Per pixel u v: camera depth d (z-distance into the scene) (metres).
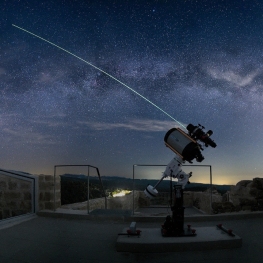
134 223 5.38
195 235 5.16
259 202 8.29
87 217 7.24
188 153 5.28
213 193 14.68
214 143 5.40
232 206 8.19
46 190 8.04
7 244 5.06
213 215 7.47
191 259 4.36
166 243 4.71
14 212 7.93
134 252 4.68
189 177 5.45
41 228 6.28
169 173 5.52
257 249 4.85
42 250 4.75
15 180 7.98
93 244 5.11
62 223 6.81
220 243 4.86
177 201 5.29
